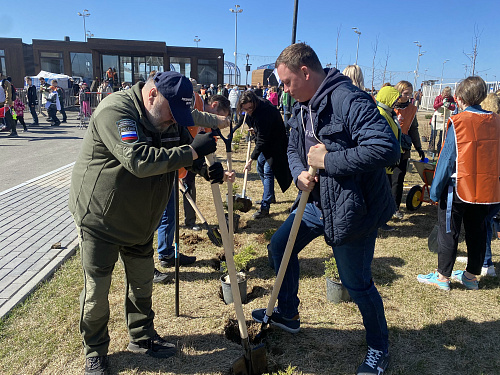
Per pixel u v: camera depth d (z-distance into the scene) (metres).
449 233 3.58
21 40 26.17
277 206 6.39
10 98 13.30
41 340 2.85
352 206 2.23
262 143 5.00
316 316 3.27
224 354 2.78
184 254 4.42
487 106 3.85
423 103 33.47
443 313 3.31
